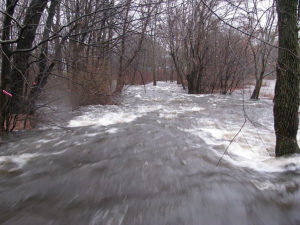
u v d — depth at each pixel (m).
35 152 4.27
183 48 18.84
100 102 9.69
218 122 6.92
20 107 5.42
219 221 2.11
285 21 3.12
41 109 5.97
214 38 15.38
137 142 4.85
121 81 10.11
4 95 4.70
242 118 7.55
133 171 3.34
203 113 8.57
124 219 2.19
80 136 5.38
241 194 2.53
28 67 5.58
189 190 2.68
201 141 4.91
